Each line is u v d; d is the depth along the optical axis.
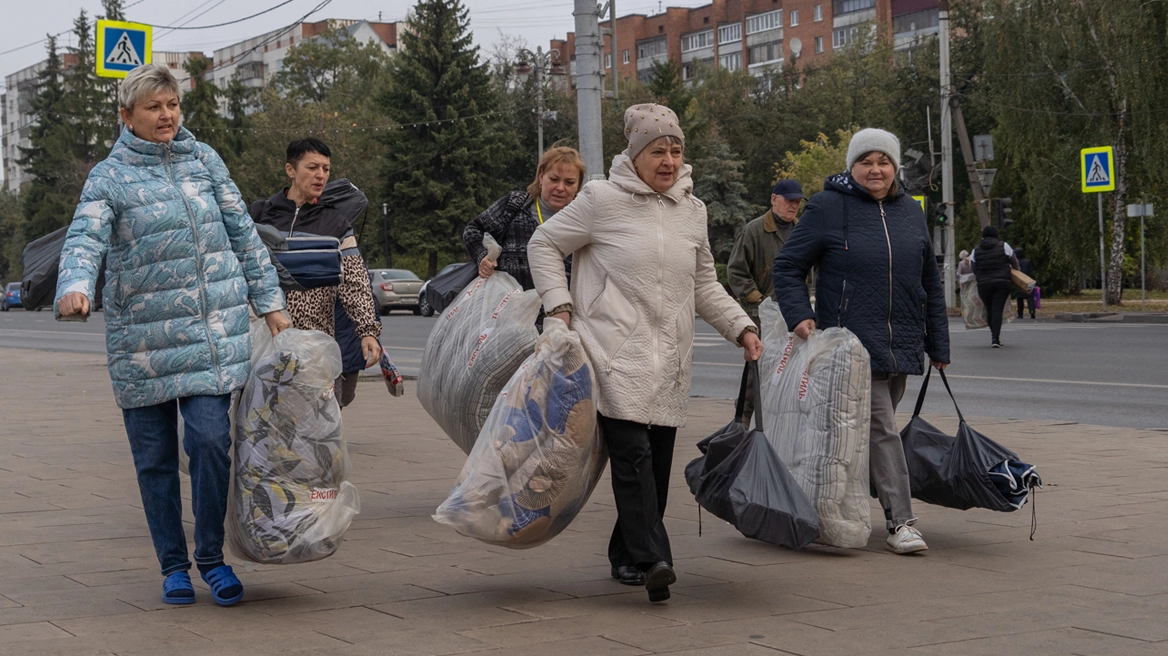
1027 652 3.73
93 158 84.12
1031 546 5.39
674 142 4.60
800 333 5.37
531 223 6.15
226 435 4.36
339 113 74.94
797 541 4.73
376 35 119.44
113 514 6.25
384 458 8.20
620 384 4.46
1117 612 4.21
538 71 59.88
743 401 5.06
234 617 4.22
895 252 5.42
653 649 3.79
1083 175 30.14
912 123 52.19
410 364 17.48
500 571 4.95
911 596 4.49
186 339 4.32
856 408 5.16
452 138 60.41
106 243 4.21
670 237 4.60
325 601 4.45
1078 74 33.12
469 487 4.36
